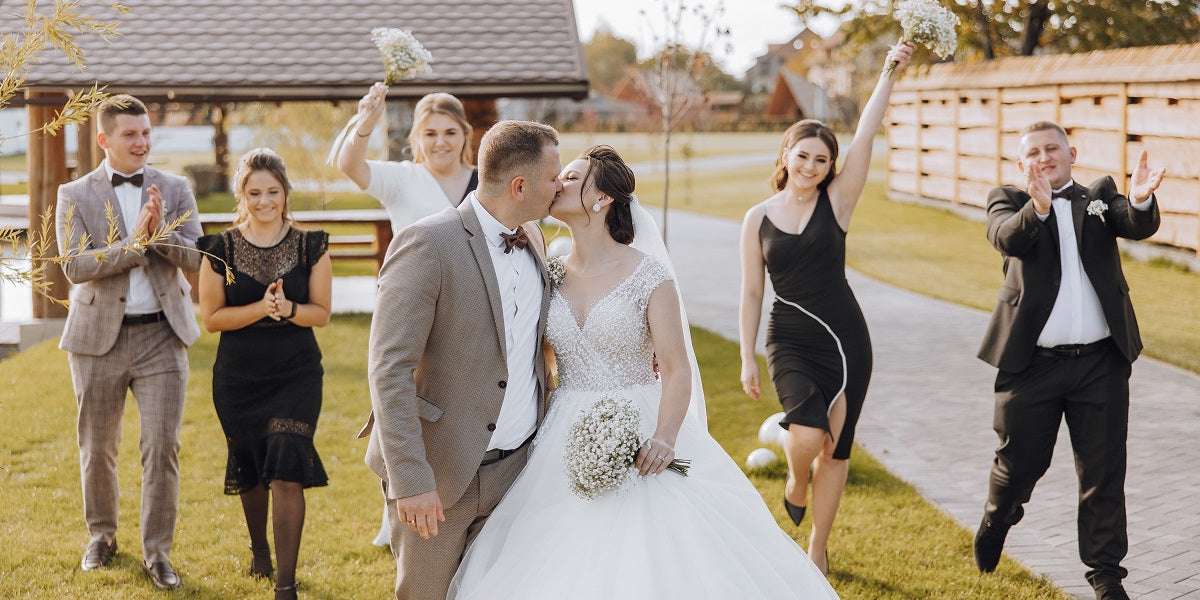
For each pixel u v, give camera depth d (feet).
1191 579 15.44
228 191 83.56
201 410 25.99
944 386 28.43
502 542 11.27
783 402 15.30
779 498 19.16
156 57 38.63
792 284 15.40
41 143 35.78
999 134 58.95
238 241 15.11
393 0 43.47
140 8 41.24
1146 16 58.03
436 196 16.35
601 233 11.58
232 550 16.85
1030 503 19.06
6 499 19.35
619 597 10.06
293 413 14.65
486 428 11.07
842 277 15.55
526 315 11.45
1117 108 46.83
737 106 226.79
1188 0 57.21
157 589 15.11
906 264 50.21
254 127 83.51
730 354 32.89
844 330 15.33
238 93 37.63
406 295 10.64
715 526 10.77
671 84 37.60
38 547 16.81
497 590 10.72
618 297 11.32
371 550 16.98
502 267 11.28
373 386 10.60
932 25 15.19
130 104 15.53
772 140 175.52
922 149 71.36
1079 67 49.67
